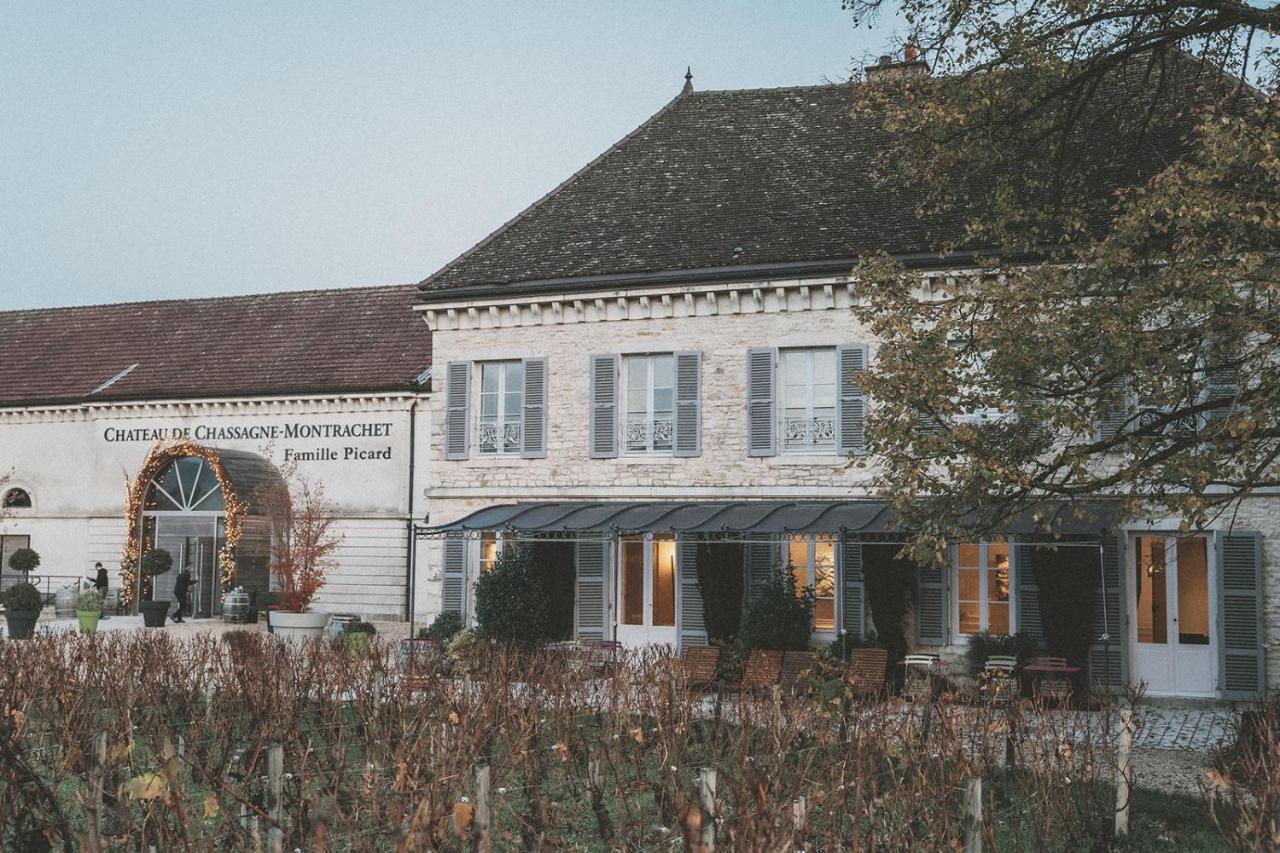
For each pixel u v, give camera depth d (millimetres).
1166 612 21391
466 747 10328
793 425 23781
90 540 37656
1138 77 22938
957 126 16609
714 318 24328
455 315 26156
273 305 39875
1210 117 13352
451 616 25141
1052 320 13164
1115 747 12555
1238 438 12500
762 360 23891
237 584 33500
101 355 39969
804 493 23484
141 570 35281
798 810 7742
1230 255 12867
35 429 38812
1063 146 17969
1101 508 20797
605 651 21766
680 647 23812
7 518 38594
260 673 13234
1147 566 21469
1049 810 9945
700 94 29922
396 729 11367
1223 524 21062
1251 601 20734
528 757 10891
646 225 26016
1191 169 13023
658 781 10688
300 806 8250
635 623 24719
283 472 35281
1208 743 17094
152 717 11648
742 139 27938
